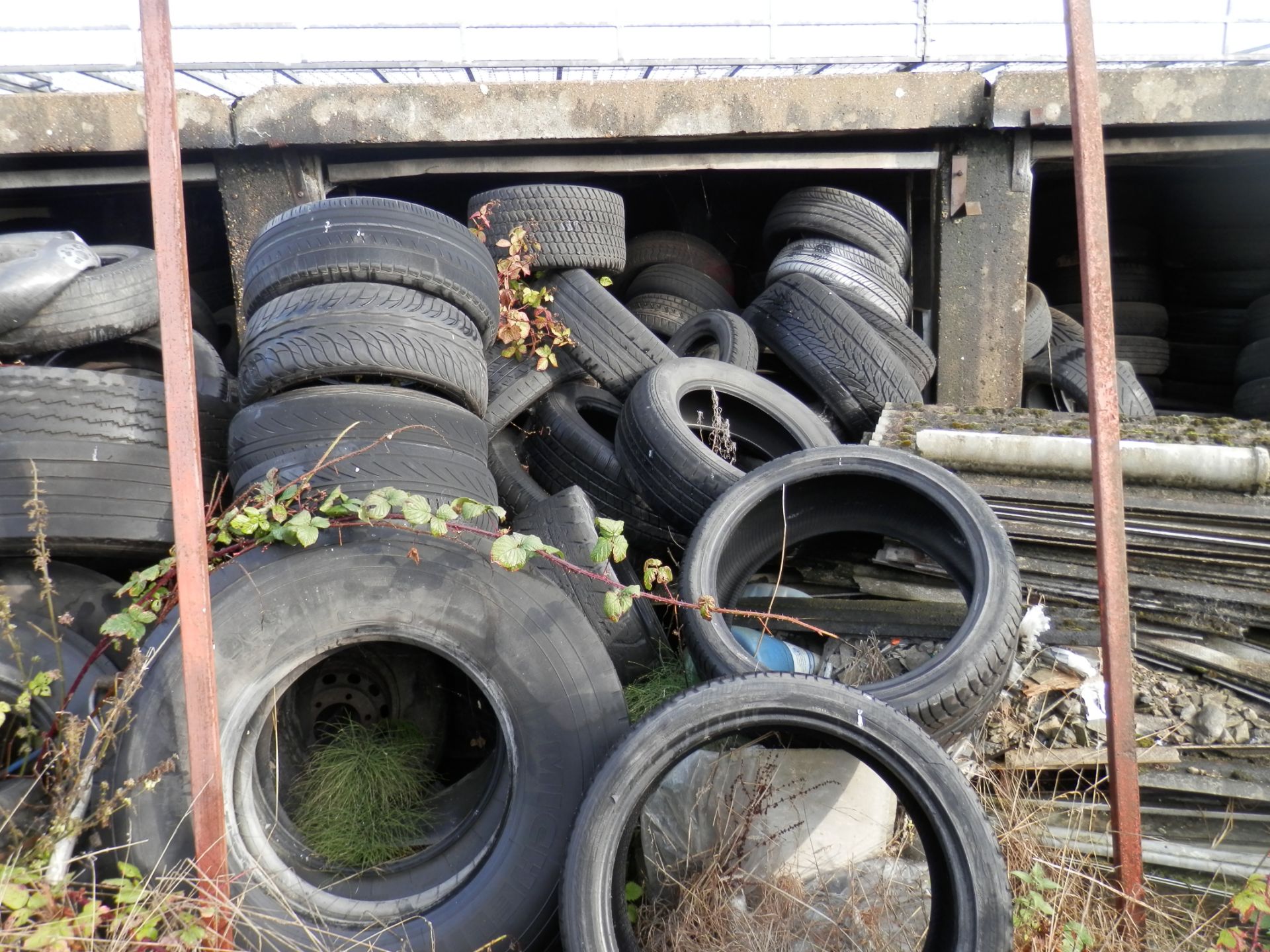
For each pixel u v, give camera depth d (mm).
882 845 2766
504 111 4762
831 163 5133
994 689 2650
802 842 2738
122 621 2566
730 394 4164
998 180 5039
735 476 3457
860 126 4844
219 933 2215
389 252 3207
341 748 3045
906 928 2535
